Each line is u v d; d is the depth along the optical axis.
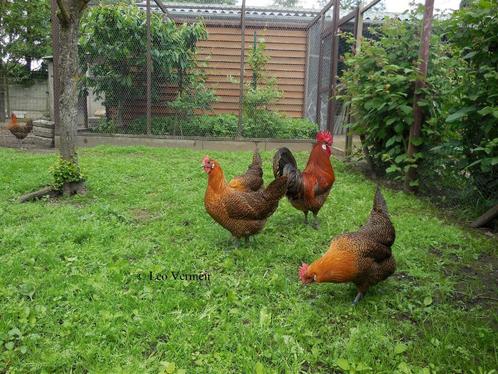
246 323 3.39
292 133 12.42
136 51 11.98
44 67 21.05
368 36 12.03
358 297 3.74
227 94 13.78
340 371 2.88
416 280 4.21
